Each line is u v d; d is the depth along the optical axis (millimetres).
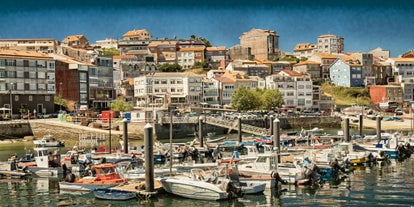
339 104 197500
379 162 70125
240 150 85812
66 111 138625
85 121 113250
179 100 172125
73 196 47625
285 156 68375
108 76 158000
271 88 172875
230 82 181000
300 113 160500
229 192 44750
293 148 79938
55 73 144500
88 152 78938
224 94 179625
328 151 65375
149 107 152750
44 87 133875
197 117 117062
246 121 130125
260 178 49469
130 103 160500
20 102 129375
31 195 48750
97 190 46156
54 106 138375
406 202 43781
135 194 45125
